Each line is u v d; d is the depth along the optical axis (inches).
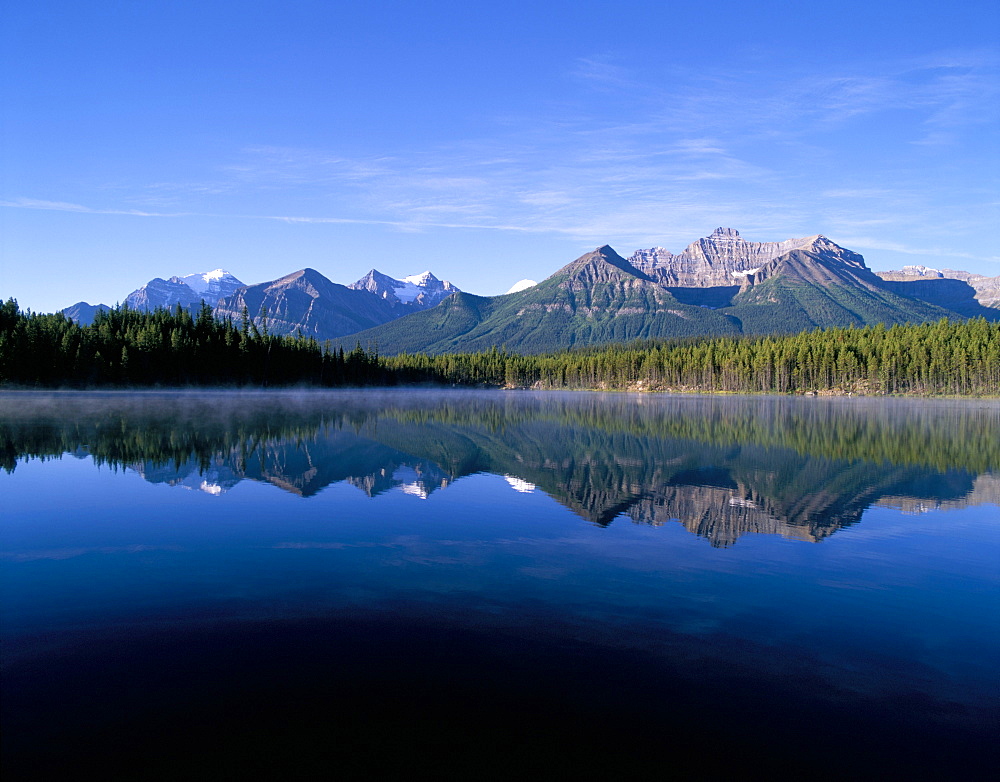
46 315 4724.4
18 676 415.5
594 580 621.3
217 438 1710.1
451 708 388.8
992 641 499.5
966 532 834.2
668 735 366.3
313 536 764.0
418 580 612.4
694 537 790.5
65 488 1037.8
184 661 439.8
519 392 7431.1
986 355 5482.3
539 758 344.8
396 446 1637.6
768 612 549.6
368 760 339.0
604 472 1278.3
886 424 2571.4
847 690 422.6
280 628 497.4
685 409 3627.0
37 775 322.3
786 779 333.7
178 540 741.9
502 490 1066.1
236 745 347.9
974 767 344.2
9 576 611.8
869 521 893.2
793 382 6481.3
